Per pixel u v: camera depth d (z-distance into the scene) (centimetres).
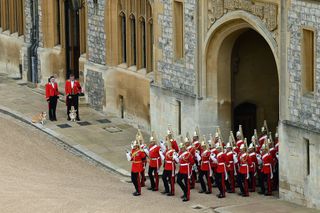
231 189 8944
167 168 8738
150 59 10675
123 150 10112
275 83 10081
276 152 8962
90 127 10856
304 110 8506
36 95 12062
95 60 11444
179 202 8538
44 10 12169
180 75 9931
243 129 10044
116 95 11219
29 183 8562
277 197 8856
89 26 11456
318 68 8344
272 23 8719
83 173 9381
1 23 13300
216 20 9375
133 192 8769
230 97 9812
